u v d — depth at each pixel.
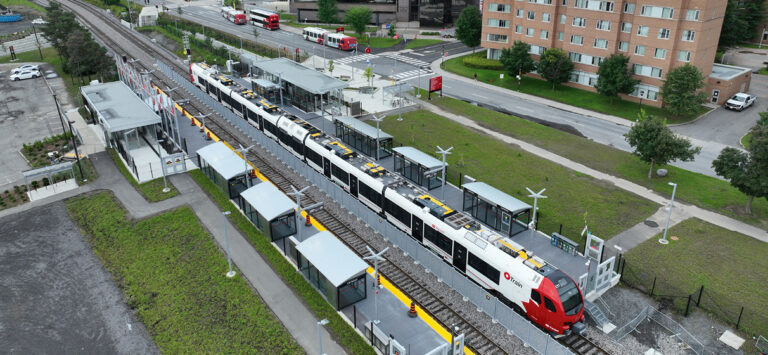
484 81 86.75
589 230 43.28
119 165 56.25
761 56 94.62
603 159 56.88
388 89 75.38
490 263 34.53
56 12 91.31
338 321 33.53
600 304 34.94
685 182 51.50
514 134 63.88
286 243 42.00
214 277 37.69
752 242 41.56
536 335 30.69
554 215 45.72
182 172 54.47
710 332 32.47
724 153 44.81
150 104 64.38
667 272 37.97
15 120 69.44
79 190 50.94
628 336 32.38
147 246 41.56
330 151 51.12
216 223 44.84
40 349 31.42
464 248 36.47
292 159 54.50
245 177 48.94
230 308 34.56
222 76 77.75
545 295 31.12
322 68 94.25
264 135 59.78
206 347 31.30
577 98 78.06
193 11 151.12
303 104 72.31
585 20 78.56
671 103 67.12
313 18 132.38
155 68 93.94
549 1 82.38
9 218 46.09
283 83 75.44
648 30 71.44
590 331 32.75
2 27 127.06
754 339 31.81
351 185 48.25
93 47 84.06
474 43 99.31
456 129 65.25
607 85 74.00
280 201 42.91
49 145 61.25
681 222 44.44
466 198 45.66
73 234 43.53
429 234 39.75
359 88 80.50
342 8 128.75
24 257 40.50
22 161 57.69
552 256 39.66
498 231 43.00
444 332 32.50
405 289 36.53
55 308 34.88
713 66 78.06
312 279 36.97
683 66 67.12
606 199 48.31
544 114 71.62
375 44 111.31
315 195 49.53
